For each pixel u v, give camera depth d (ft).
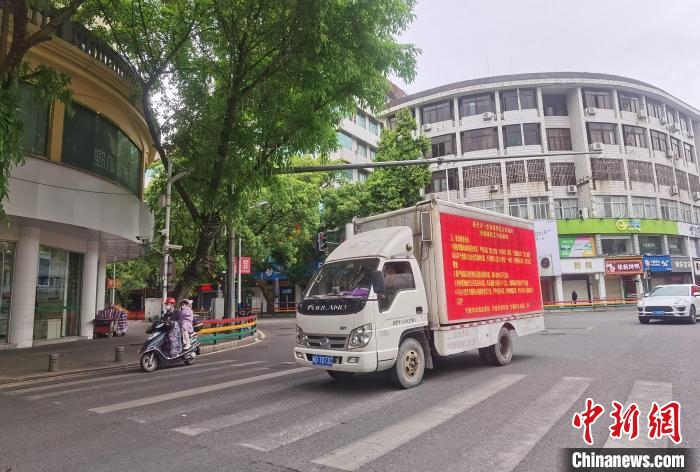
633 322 62.03
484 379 25.62
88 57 44.06
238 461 13.82
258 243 100.94
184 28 43.80
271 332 70.69
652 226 118.42
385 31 39.75
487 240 30.55
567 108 123.24
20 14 24.77
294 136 41.91
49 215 42.83
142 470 13.32
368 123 149.69
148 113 45.11
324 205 112.47
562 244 114.32
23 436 17.10
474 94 124.26
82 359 39.83
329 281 25.40
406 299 24.43
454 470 12.74
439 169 124.47
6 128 22.45
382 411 19.31
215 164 41.70
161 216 69.46
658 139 127.54
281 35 37.09
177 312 37.70
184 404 21.76
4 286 46.78
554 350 36.60
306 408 20.24
